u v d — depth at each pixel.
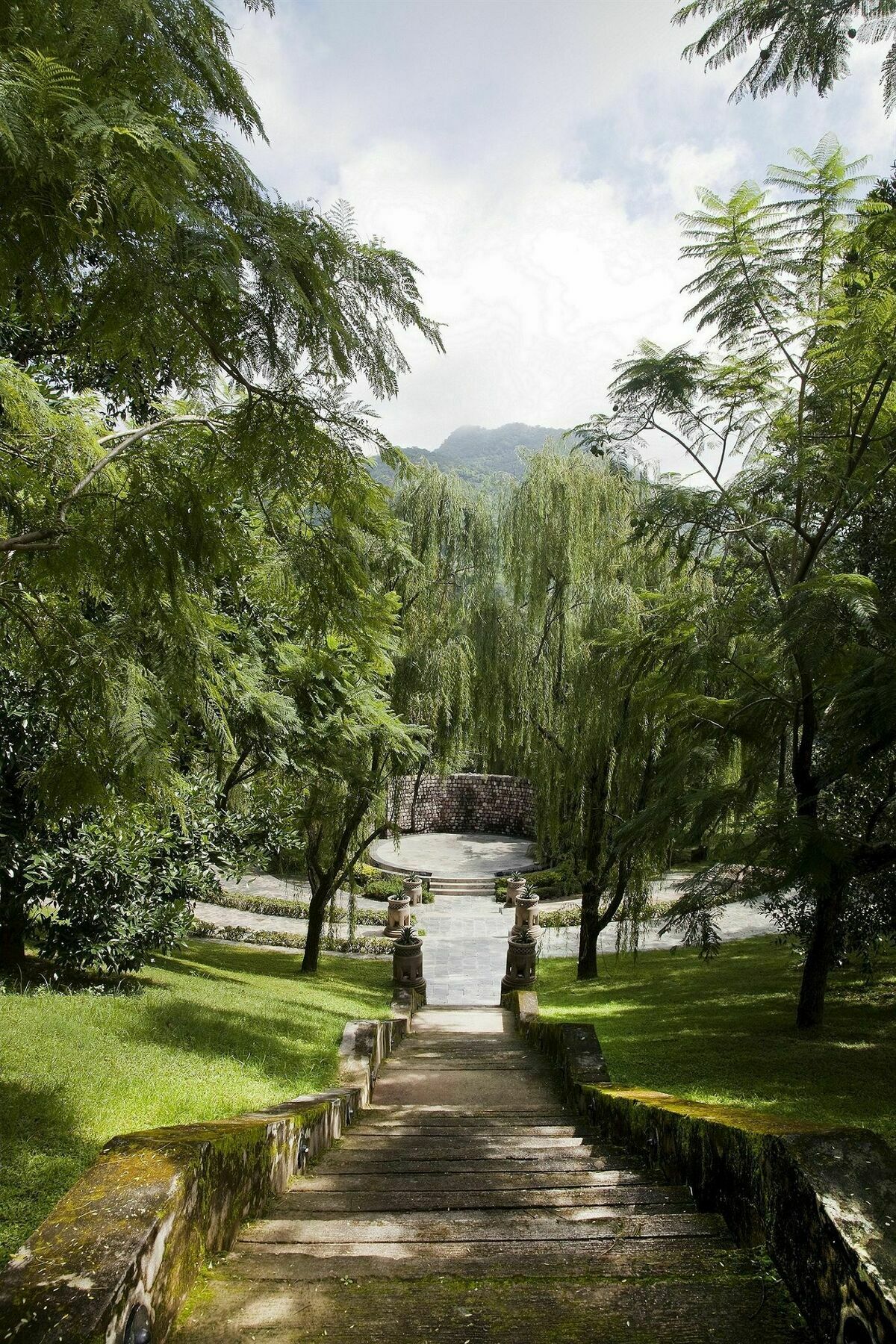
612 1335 1.91
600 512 13.91
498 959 18.42
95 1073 5.00
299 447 2.99
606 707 12.83
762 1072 6.66
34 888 6.84
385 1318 1.99
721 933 17.92
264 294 2.54
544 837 15.12
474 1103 7.45
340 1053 7.36
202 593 3.97
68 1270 1.62
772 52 4.58
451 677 14.86
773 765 8.48
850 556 7.78
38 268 2.40
